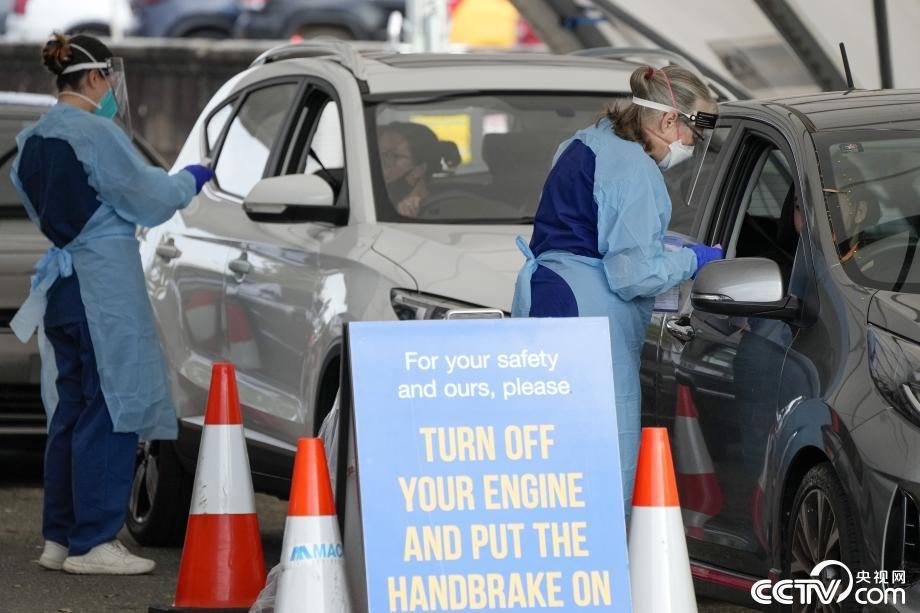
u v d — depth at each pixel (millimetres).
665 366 12234
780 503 10906
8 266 19250
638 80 11188
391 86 15555
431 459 9234
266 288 15234
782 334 11141
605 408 9422
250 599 12734
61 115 14578
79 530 14852
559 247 11172
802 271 11180
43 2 51875
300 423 14547
